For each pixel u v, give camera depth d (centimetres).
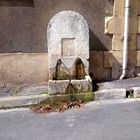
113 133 430
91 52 655
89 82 575
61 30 579
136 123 465
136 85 622
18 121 493
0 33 625
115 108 536
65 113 523
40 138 424
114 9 644
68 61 590
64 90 570
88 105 557
